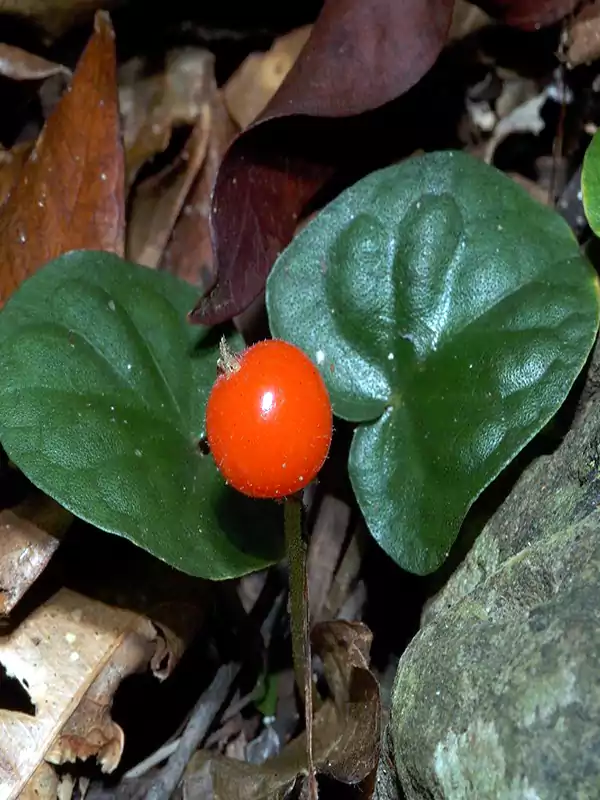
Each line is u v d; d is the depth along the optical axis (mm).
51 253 59
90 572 53
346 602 58
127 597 52
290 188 57
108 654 50
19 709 50
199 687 56
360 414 48
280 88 53
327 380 49
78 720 49
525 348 45
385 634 58
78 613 51
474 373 46
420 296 48
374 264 49
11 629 50
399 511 46
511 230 48
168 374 49
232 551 45
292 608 46
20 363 45
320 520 59
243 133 50
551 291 46
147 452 46
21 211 59
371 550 59
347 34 54
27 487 55
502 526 45
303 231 50
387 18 53
